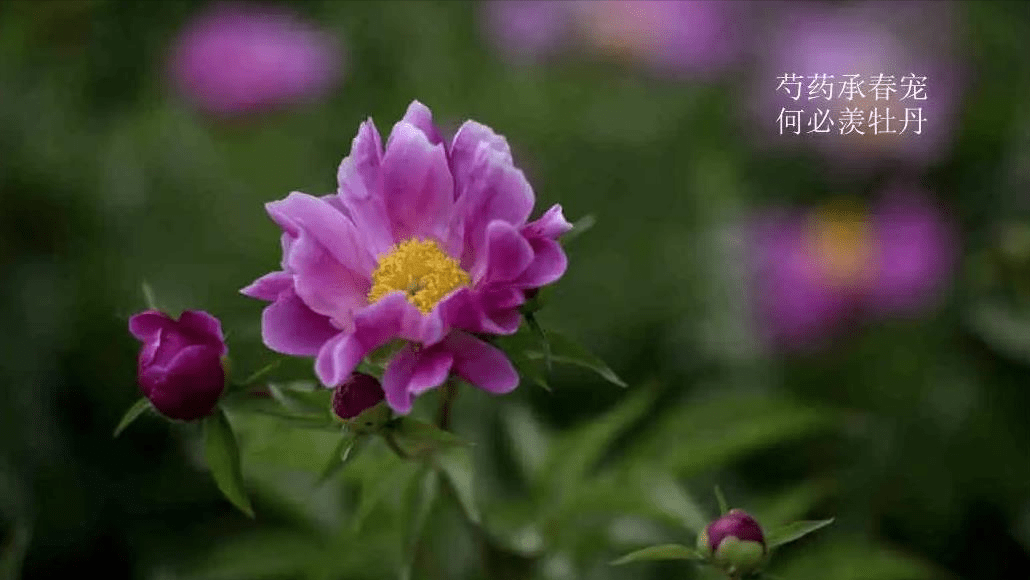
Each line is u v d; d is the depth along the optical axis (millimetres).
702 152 2076
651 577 1722
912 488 1878
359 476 1611
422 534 1671
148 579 1832
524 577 1674
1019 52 2213
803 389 1928
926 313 1943
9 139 2088
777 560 1751
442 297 1495
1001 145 2109
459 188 1509
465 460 1586
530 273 1477
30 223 2057
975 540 1873
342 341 1465
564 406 1916
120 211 2080
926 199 2002
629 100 2191
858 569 1681
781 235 1969
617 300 1979
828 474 1878
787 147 2166
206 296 2000
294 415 1523
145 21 2381
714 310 1943
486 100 2219
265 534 1708
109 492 1905
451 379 1567
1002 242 1905
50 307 1974
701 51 2182
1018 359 1914
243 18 2246
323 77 2193
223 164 2117
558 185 2111
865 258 1940
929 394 1911
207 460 1524
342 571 1670
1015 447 1892
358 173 1507
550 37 2219
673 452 1653
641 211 2088
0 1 2211
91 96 2326
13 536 1812
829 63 2139
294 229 1487
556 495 1655
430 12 2344
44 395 1936
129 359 1965
